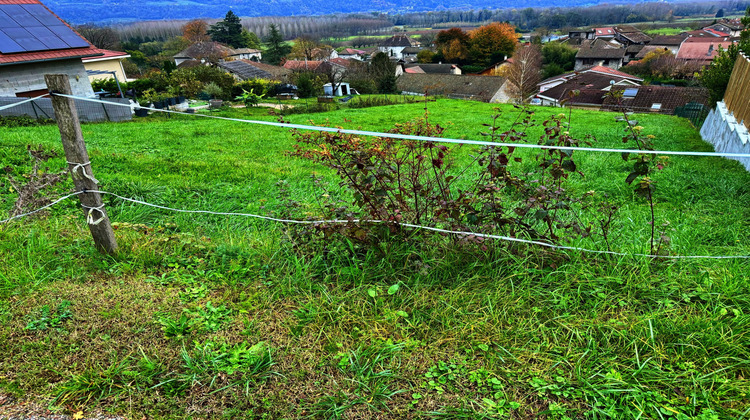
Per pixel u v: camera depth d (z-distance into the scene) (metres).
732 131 9.82
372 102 31.45
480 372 2.21
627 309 2.66
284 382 2.14
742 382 2.11
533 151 10.32
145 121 18.83
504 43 83.50
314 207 4.25
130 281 2.96
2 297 2.69
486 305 2.70
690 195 6.11
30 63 17.48
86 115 18.52
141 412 1.94
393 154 3.29
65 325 2.47
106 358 2.24
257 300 2.79
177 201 5.45
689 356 2.28
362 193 3.07
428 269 2.97
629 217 4.54
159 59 80.94
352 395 2.07
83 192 3.02
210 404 2.00
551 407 1.98
